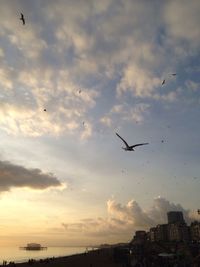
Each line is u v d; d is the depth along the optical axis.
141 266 68.06
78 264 90.25
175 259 69.12
